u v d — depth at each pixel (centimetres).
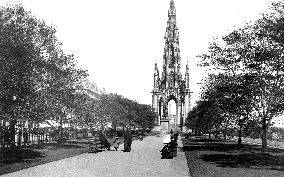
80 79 4431
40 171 2080
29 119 3025
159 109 17162
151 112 11681
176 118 16788
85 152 3659
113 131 8881
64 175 1938
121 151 3969
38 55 3544
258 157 3005
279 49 2802
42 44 3919
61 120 4406
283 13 2786
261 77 2953
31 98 2973
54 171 2095
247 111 3192
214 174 2000
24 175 1894
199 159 2958
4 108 2780
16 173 1972
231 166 2419
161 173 2111
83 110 4734
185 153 3659
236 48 3238
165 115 14562
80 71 4297
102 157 3145
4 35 2872
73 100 4300
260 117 3231
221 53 3362
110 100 8712
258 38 3064
